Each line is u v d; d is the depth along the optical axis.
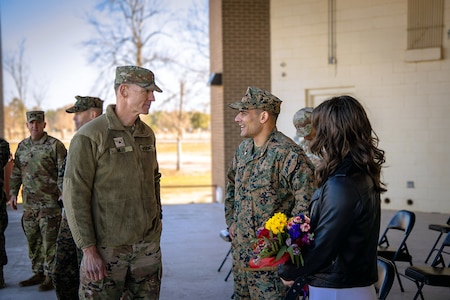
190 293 5.54
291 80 11.84
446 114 10.34
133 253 3.32
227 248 7.57
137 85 3.28
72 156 3.20
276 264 2.48
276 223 2.48
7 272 6.46
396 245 7.55
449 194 10.38
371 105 11.06
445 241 4.91
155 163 3.55
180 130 23.20
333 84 11.42
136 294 3.40
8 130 23.41
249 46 12.08
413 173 10.72
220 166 12.51
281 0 11.80
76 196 3.16
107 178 3.24
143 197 3.36
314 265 2.36
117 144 3.28
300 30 11.66
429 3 10.36
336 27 11.32
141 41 22.44
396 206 10.91
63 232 4.42
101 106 4.77
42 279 5.85
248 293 3.48
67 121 23.20
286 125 11.94
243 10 12.04
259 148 3.46
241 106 3.42
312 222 2.43
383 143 10.98
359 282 2.36
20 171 5.70
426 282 4.33
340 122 2.35
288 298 2.58
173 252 7.36
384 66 10.89
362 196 2.28
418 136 10.62
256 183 3.39
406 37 10.63
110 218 3.24
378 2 10.87
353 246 2.33
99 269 3.19
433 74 10.41
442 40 10.30
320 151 2.44
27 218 5.61
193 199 16.73
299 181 3.30
